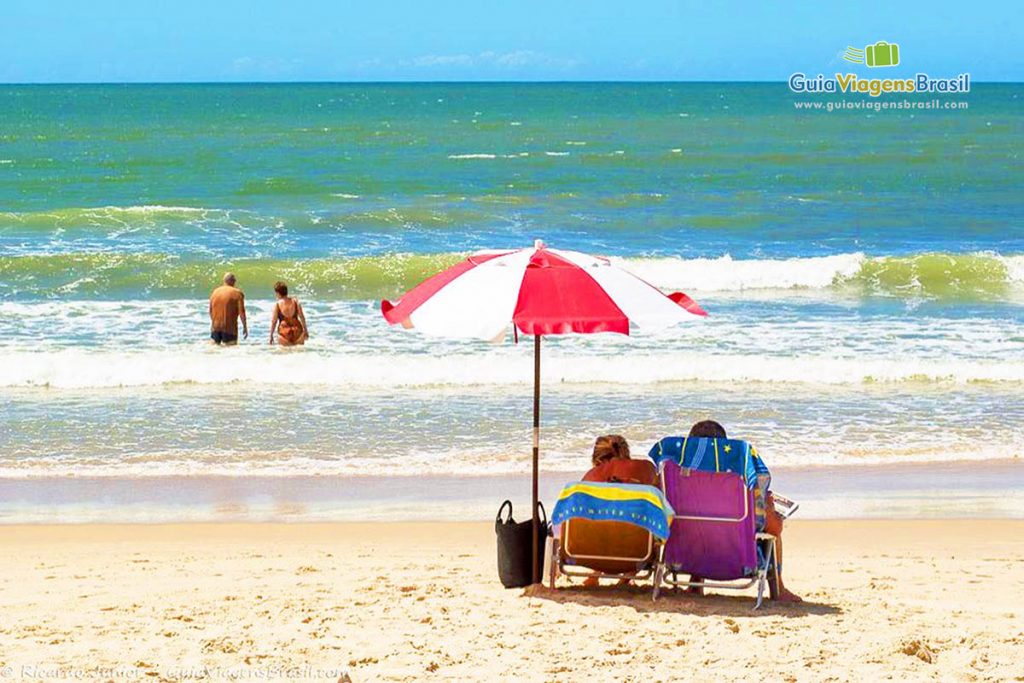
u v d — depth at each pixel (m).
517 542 10.07
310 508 14.09
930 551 12.39
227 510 13.97
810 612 9.31
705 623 8.79
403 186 58.38
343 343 23.86
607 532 9.38
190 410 18.86
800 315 27.19
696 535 9.34
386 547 12.39
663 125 123.00
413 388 20.58
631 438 17.36
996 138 102.06
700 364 21.53
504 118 139.00
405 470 15.79
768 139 99.81
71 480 15.22
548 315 8.30
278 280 31.02
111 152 81.38
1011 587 10.55
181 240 37.59
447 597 9.73
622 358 22.14
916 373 21.31
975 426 18.27
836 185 59.94
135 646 8.12
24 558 11.76
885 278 31.84
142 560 11.66
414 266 31.95
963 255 32.69
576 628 8.62
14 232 38.34
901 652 8.02
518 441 17.20
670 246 38.62
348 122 128.50
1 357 21.55
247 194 53.75
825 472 15.88
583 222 44.09
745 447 9.67
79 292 29.33
